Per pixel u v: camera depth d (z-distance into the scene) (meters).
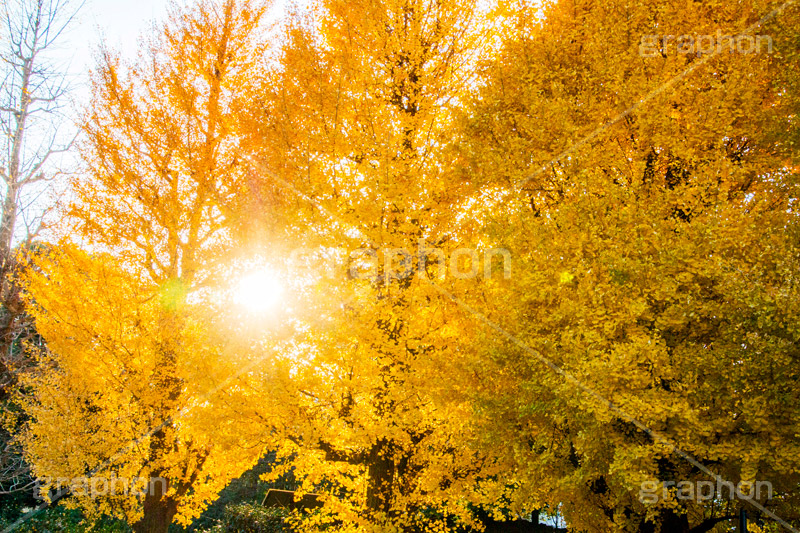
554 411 4.19
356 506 5.61
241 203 5.66
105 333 6.30
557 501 4.68
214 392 4.84
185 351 5.75
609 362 3.74
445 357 5.06
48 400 6.82
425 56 6.01
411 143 5.82
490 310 5.00
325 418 5.09
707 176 4.22
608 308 4.06
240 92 6.84
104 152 6.53
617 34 4.97
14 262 8.19
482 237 5.48
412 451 5.35
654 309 4.21
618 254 4.06
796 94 4.26
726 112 4.29
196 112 6.93
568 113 4.97
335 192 5.40
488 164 5.23
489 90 5.61
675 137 4.56
